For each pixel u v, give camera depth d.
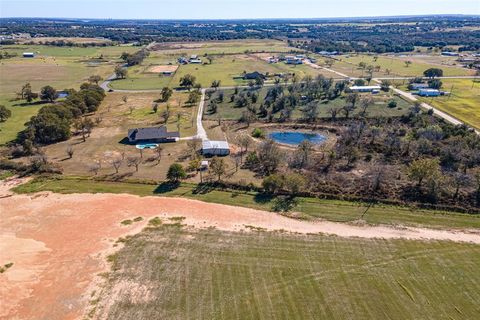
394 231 56.47
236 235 54.91
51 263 48.28
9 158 82.94
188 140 96.19
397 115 116.50
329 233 55.78
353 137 95.56
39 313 40.38
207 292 43.62
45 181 72.00
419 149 86.00
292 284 45.00
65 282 44.94
